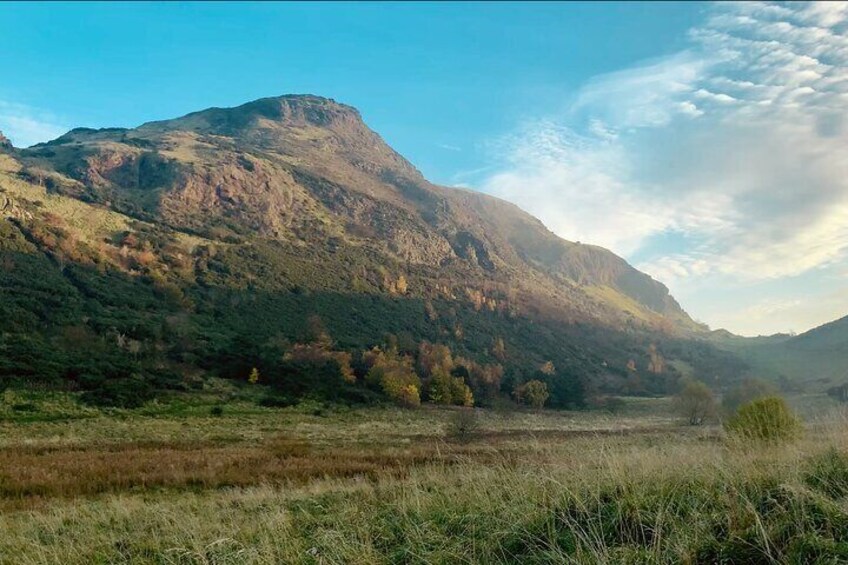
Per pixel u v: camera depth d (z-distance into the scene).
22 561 5.77
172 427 36.62
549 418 64.81
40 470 16.77
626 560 3.32
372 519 5.58
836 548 2.94
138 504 9.76
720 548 3.26
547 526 4.15
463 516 4.88
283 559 4.70
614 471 4.87
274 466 18.17
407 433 41.84
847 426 5.21
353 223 195.25
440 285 165.50
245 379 59.41
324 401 56.84
